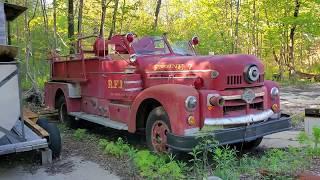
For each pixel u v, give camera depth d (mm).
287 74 22594
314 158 5410
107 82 6930
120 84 6547
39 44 16078
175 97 5105
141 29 15695
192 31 22297
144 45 6766
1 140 5223
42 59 16062
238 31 22719
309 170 4898
